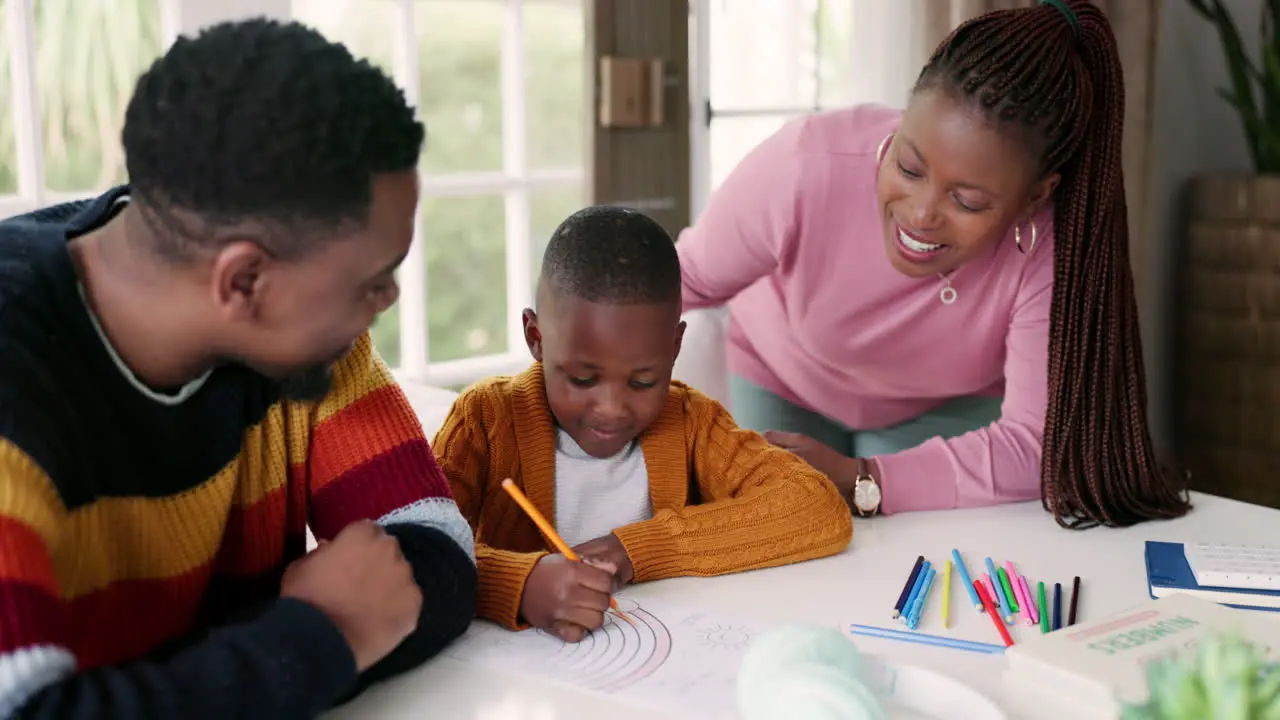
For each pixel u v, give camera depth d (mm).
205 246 678
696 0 2436
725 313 1958
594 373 1104
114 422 740
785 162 1492
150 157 667
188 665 680
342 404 932
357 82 685
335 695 728
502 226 6539
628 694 819
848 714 682
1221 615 867
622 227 1097
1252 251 2850
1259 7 3250
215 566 928
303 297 702
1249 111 2979
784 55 2639
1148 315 3236
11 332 679
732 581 1058
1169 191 3229
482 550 1011
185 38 689
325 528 955
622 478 1197
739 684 768
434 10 6199
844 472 1279
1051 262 1369
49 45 1849
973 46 1203
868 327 1540
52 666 627
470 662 876
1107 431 1258
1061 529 1223
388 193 698
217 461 826
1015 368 1388
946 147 1199
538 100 5934
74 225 757
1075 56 1229
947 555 1132
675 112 2350
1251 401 2898
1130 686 749
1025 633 843
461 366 2385
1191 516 1270
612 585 990
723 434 1229
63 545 713
